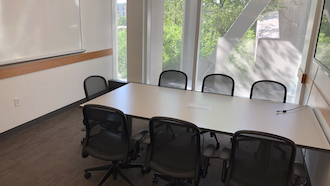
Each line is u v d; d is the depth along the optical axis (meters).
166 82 4.12
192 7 5.14
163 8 5.33
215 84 3.90
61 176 2.89
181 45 5.43
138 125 4.37
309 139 2.38
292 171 1.94
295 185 2.10
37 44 4.03
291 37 4.56
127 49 5.68
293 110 3.14
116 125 2.41
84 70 5.26
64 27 4.54
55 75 4.52
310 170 3.05
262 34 4.75
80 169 3.04
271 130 2.55
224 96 3.66
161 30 5.47
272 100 3.59
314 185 2.77
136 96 3.51
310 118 2.88
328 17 2.77
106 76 6.02
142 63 5.66
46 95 4.38
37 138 3.76
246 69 5.03
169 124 2.12
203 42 5.22
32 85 4.07
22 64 3.82
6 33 3.51
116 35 6.08
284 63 4.71
